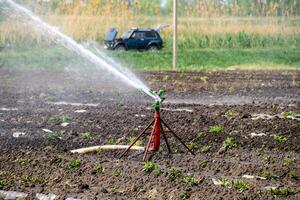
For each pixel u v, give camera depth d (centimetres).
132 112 2258
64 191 1338
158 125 1628
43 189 1348
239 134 1888
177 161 1579
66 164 1533
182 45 5488
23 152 1655
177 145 1745
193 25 5628
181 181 1400
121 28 5634
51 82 3391
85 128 1962
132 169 1497
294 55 5138
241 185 1367
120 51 5228
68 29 5372
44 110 2309
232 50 5344
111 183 1397
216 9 5703
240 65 4694
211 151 1702
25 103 2512
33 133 1889
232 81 3494
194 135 1861
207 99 2794
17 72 4000
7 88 3058
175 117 2148
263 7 5659
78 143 1775
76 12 5494
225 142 1766
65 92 2917
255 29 5544
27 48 5012
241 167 1526
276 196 1323
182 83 3369
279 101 2736
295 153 1691
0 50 4981
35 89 3030
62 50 4916
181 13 5769
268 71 4228
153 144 1647
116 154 1658
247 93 3011
